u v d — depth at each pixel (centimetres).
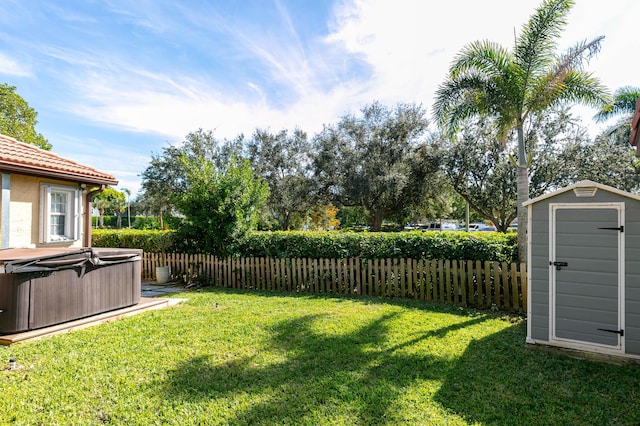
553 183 1519
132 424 266
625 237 390
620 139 1622
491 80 761
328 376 347
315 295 760
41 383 329
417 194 1923
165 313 599
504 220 1745
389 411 282
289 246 858
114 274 601
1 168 677
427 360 388
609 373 359
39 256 490
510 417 275
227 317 567
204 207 920
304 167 2419
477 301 641
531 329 435
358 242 781
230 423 267
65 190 852
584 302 409
